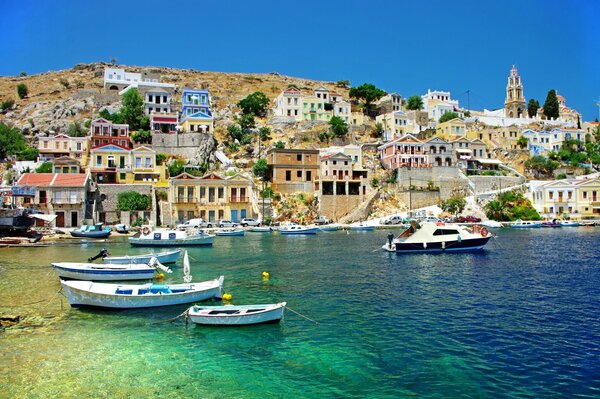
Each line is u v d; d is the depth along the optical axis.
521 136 161.88
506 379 20.47
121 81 171.50
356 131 154.62
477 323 28.23
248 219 102.19
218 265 51.22
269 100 176.12
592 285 39.19
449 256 57.91
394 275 44.50
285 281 41.59
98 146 113.19
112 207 96.50
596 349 23.77
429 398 18.88
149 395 19.08
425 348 24.12
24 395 18.98
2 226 74.00
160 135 121.62
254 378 20.72
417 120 167.50
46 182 90.50
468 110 199.12
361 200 113.25
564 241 74.69
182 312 30.83
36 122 141.50
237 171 115.50
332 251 63.41
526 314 30.20
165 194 101.69
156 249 65.06
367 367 21.83
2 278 42.09
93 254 58.56
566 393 19.19
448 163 132.25
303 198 110.06
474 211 114.44
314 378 20.72
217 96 182.50
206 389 19.66
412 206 117.25
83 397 18.86
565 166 146.12
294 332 26.81
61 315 30.05
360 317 29.72
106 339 25.62
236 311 28.72
